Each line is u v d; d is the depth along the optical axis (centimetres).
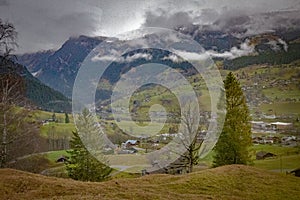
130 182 1784
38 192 1424
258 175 1934
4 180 1540
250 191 1661
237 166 2112
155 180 1852
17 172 1748
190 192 1612
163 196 1437
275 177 1925
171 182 1781
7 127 2286
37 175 1756
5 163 2186
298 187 1742
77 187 1536
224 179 1830
